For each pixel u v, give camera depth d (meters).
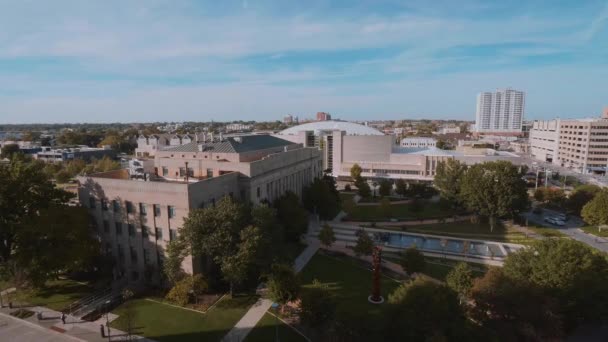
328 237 74.19
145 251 60.47
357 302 54.72
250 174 71.38
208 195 61.28
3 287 56.72
